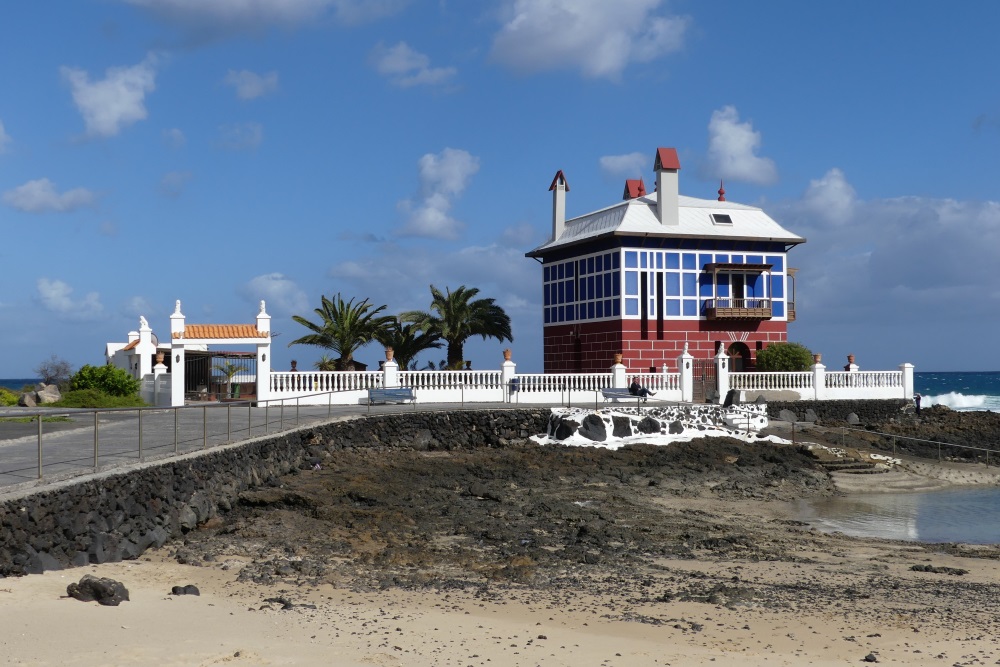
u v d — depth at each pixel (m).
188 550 15.10
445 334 51.62
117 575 12.66
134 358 47.16
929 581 16.22
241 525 17.69
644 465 31.33
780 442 35.66
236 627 10.32
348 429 29.91
